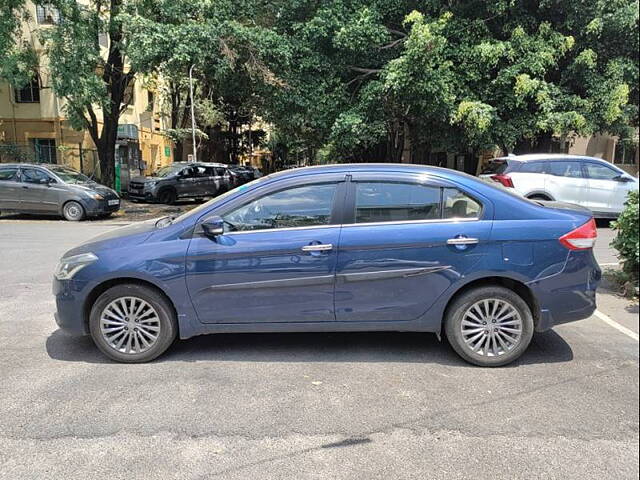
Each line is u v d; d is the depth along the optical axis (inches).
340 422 132.8
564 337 194.9
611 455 118.0
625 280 262.2
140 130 1177.4
